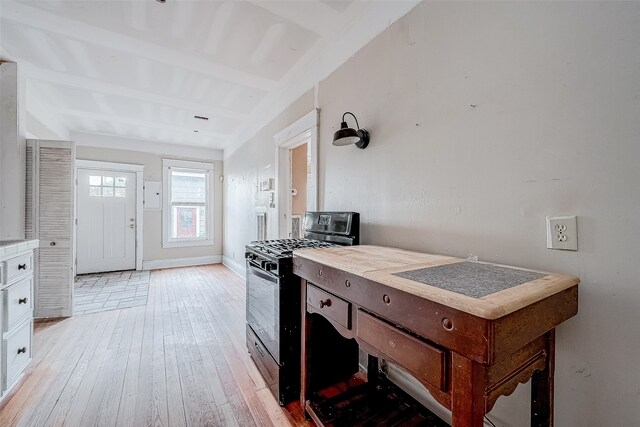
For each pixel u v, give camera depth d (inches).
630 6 32.4
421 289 29.5
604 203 34.5
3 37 80.0
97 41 81.4
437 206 54.7
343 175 81.1
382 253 53.6
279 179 120.3
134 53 87.4
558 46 38.1
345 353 68.4
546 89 39.3
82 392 62.6
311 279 51.2
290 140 110.6
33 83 107.6
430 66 55.8
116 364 74.4
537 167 40.3
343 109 80.5
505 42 43.9
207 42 82.3
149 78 103.4
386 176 66.6
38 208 104.3
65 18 71.8
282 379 59.6
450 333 26.8
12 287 62.8
